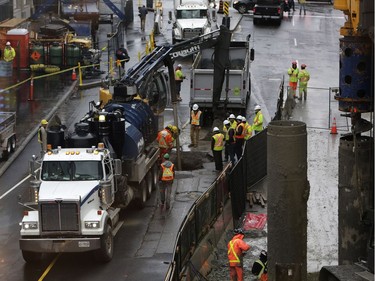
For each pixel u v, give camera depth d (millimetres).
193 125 75250
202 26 124375
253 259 49625
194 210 47000
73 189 47344
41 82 102625
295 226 19891
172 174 57844
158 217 56656
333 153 74438
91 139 53344
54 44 108562
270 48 125312
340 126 83875
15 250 50594
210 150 74875
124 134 54438
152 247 50812
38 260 48219
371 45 25969
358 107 26359
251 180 64750
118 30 122125
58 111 88875
